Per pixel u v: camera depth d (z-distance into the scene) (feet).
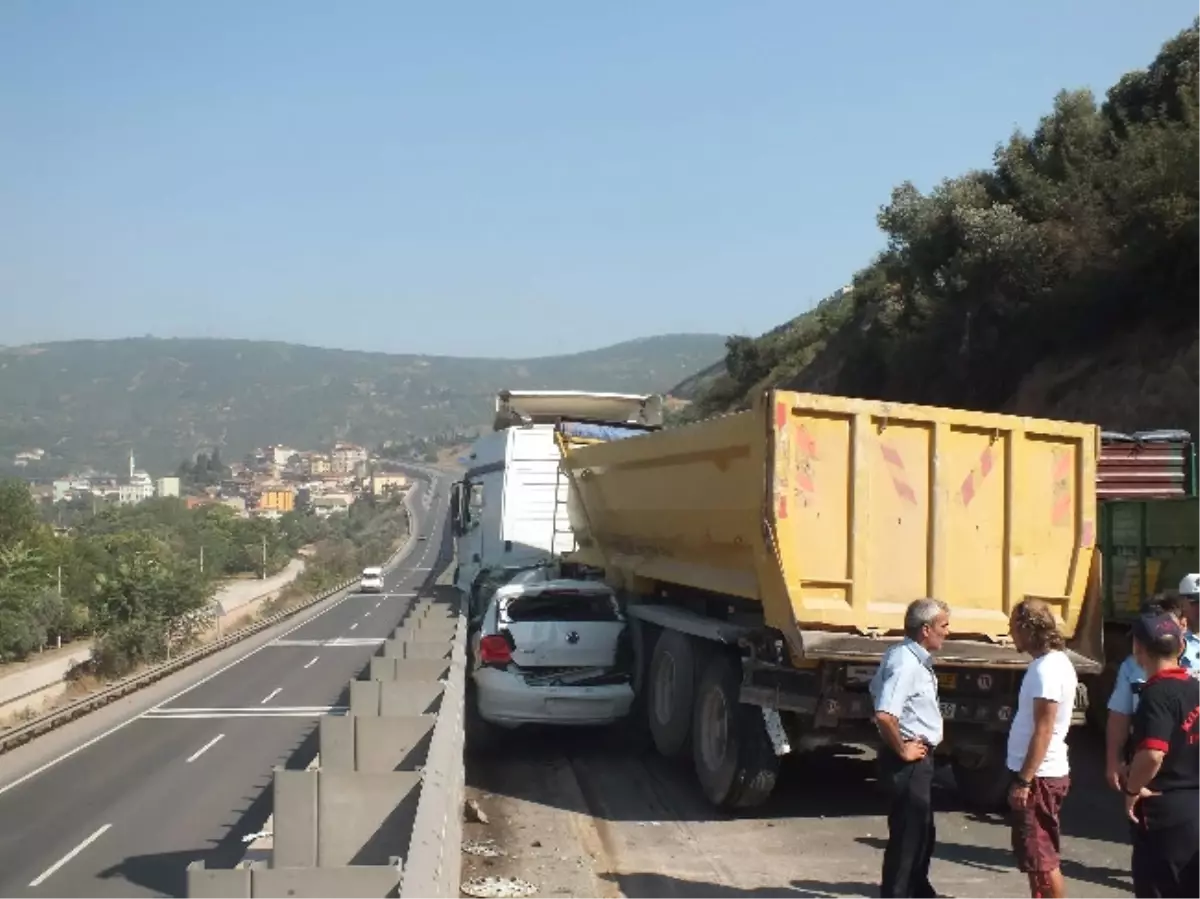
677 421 189.47
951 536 28.63
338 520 539.29
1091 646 29.37
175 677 105.50
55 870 38.78
